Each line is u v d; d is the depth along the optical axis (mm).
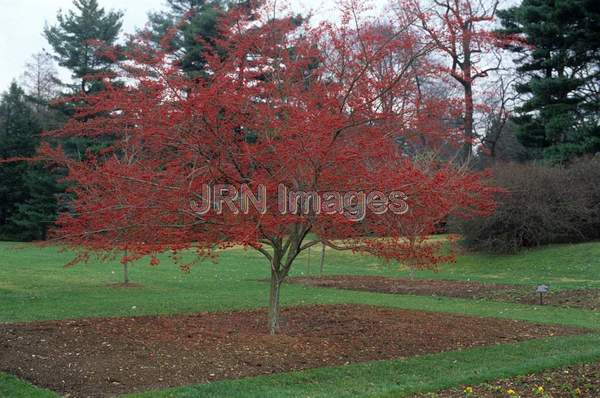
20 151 44562
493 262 27328
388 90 9312
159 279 20766
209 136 8844
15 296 15180
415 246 9828
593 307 15008
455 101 9609
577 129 33312
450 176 9797
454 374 7973
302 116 8508
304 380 7586
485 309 14719
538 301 16219
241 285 19141
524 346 9844
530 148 41438
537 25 30750
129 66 9664
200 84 8805
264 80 10258
